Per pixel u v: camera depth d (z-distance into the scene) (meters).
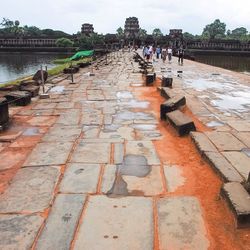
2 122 7.93
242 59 72.75
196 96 11.88
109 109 9.88
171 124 7.62
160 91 12.23
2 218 4.11
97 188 4.86
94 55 36.59
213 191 4.73
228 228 3.87
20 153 6.36
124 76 18.59
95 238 3.71
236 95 12.28
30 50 90.00
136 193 4.71
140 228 3.89
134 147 6.54
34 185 4.95
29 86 12.92
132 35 91.88
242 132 7.38
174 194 4.68
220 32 118.44
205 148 6.02
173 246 3.57
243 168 5.31
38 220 4.05
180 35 84.75
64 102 11.04
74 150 6.39
